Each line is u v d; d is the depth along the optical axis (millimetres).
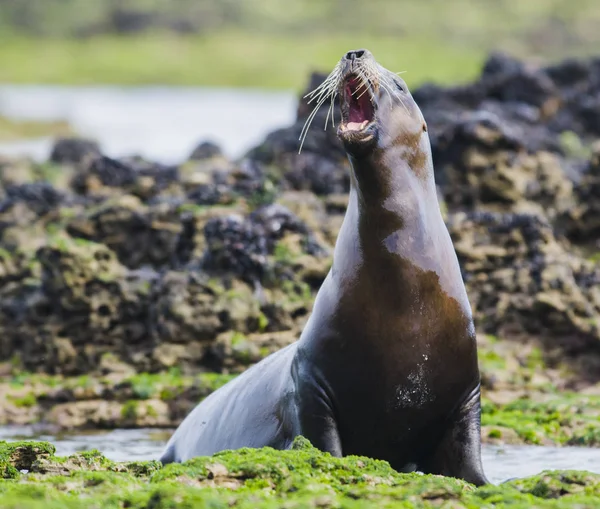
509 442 45656
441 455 32562
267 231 60812
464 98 103875
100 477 27234
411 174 32062
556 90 105625
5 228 70938
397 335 31328
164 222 65750
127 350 59469
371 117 31453
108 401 54438
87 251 61062
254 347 56938
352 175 32094
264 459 28094
